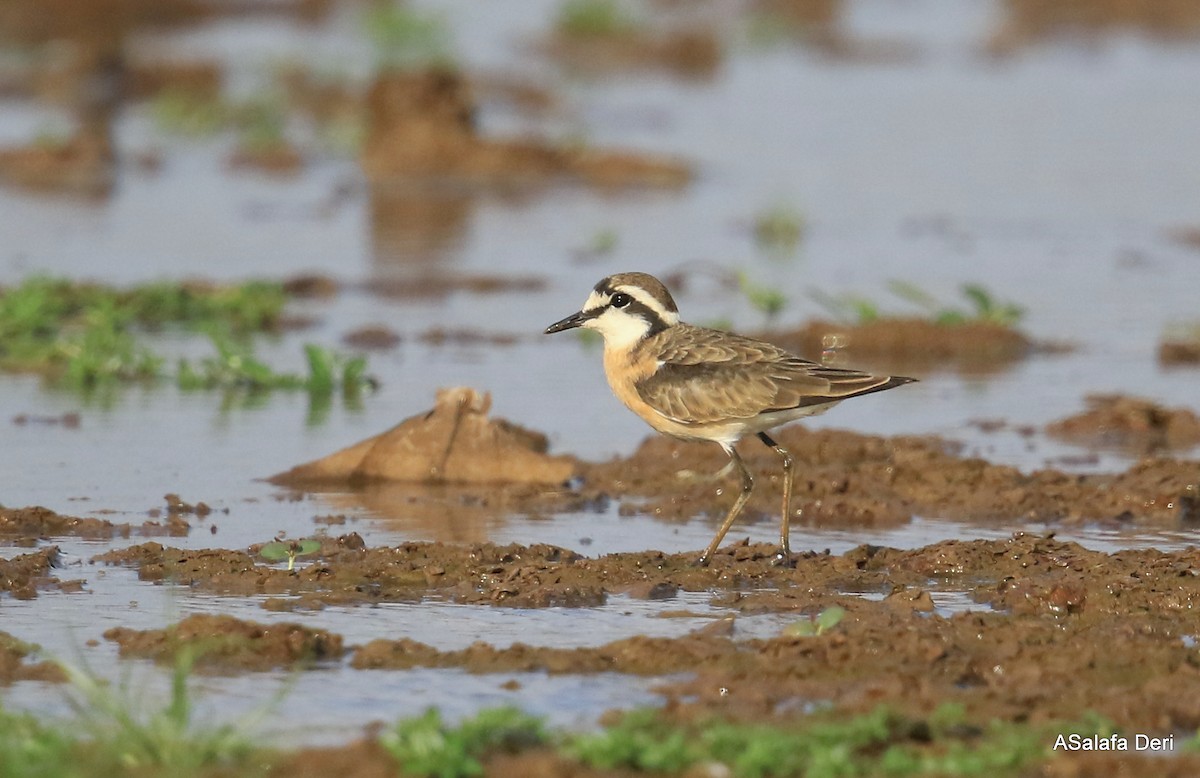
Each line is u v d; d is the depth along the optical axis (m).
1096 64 44.88
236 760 8.62
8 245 25.19
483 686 9.80
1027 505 14.01
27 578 11.72
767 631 10.74
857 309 20.84
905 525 13.73
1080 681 9.78
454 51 44.34
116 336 19.19
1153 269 24.58
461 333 20.66
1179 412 16.80
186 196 29.89
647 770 8.41
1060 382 18.69
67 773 8.29
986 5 56.81
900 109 38.97
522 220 28.20
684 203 29.78
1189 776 8.44
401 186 31.27
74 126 35.66
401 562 12.20
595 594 11.56
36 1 48.38
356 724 9.27
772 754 8.39
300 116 37.97
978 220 28.14
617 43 47.31
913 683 9.60
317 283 23.00
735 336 12.77
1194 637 10.66
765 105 39.81
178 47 44.72
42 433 16.19
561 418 17.12
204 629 10.41
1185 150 34.03
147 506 13.84
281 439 16.09
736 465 12.55
